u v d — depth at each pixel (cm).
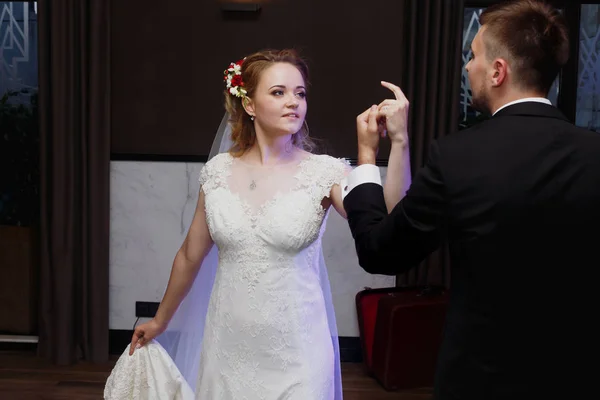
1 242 444
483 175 124
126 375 213
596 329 121
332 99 426
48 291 420
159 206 431
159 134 430
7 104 444
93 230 418
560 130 125
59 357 415
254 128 209
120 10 424
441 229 131
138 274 433
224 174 203
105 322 422
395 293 401
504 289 122
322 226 197
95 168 415
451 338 130
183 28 424
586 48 433
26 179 446
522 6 131
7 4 440
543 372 122
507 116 129
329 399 191
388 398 365
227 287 194
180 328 224
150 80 428
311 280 194
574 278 120
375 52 422
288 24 422
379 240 135
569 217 120
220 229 194
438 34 405
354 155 427
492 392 124
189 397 213
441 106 412
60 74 408
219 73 425
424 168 133
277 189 195
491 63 132
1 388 370
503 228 121
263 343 188
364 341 400
